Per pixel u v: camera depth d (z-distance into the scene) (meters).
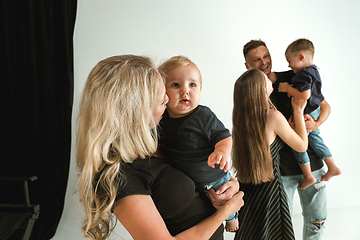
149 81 0.64
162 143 0.94
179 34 2.46
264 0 2.36
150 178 0.65
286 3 2.33
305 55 1.68
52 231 2.18
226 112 2.45
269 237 1.26
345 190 2.33
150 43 2.48
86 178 0.61
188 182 0.73
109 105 0.60
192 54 2.44
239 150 1.33
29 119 2.26
